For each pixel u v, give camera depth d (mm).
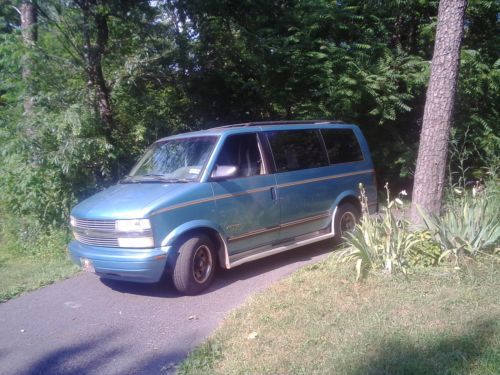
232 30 11602
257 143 6738
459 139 10477
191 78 10750
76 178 9055
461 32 6352
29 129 8516
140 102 10031
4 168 8945
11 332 5219
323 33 11469
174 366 4070
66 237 8844
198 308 5445
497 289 4891
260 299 5184
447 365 3539
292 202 6895
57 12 9250
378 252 5629
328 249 7824
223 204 6090
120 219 5555
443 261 5629
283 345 4098
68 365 4332
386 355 3742
